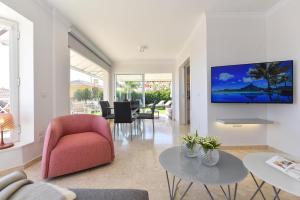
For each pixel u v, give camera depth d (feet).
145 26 11.82
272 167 4.22
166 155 5.51
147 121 21.52
